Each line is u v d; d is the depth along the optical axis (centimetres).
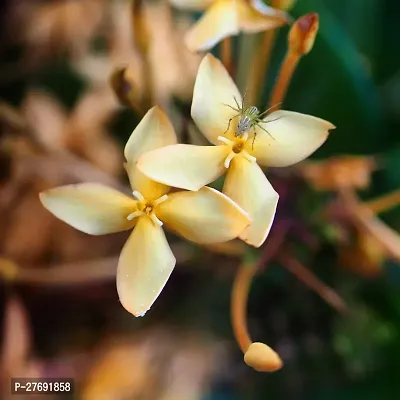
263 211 22
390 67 28
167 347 28
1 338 27
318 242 26
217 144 23
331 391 27
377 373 27
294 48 23
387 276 27
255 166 22
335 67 26
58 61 29
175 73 28
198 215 22
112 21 29
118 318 28
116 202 22
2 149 27
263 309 27
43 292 27
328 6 28
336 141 27
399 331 27
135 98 24
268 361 22
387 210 27
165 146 22
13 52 29
